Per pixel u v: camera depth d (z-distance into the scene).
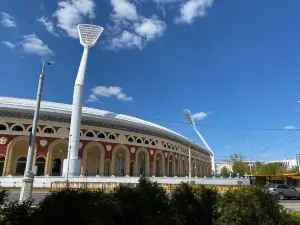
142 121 62.88
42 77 16.47
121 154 54.34
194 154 83.31
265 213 7.73
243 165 103.62
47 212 6.65
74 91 43.38
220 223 7.93
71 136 41.19
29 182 14.20
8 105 41.06
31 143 15.02
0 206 6.55
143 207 7.48
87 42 48.62
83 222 6.67
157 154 60.62
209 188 9.23
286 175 44.00
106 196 7.64
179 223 7.69
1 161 40.50
